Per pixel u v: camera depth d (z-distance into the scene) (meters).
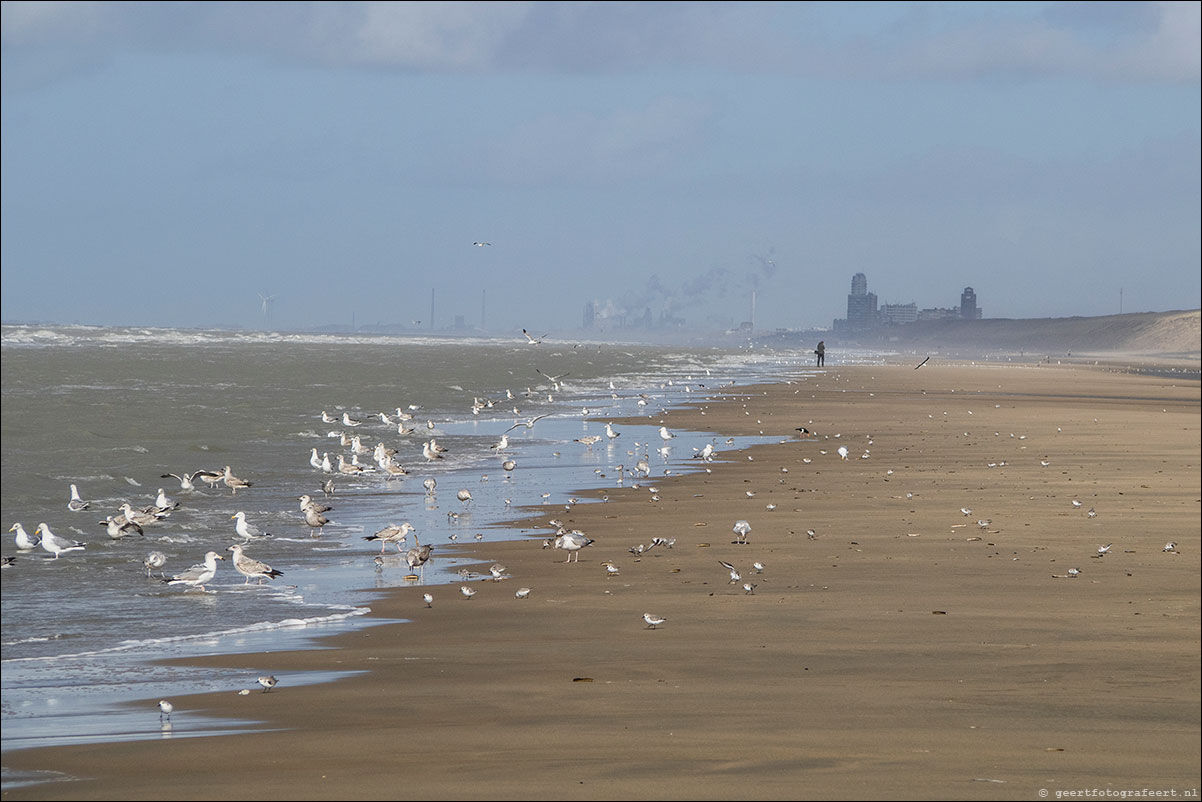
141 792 21.84
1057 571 43.78
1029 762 22.81
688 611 38.06
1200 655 31.86
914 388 179.88
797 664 31.28
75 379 187.25
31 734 26.08
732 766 22.56
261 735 25.66
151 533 55.66
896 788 21.12
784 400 148.50
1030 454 85.94
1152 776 21.98
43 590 43.34
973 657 31.81
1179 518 55.91
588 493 67.25
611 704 27.58
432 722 26.39
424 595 41.47
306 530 56.34
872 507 60.03
